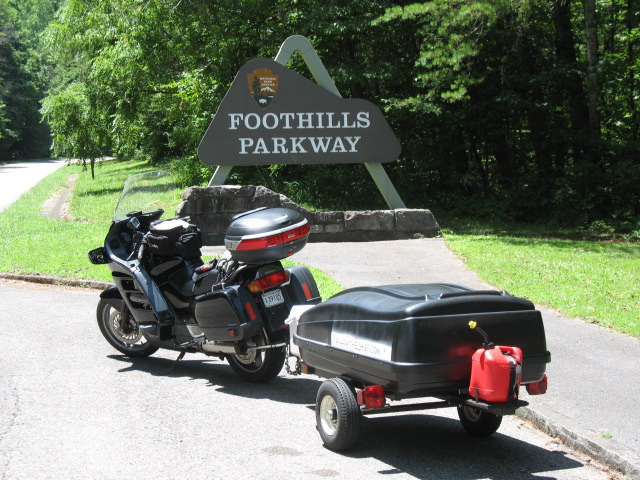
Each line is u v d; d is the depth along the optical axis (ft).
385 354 14.88
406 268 39.91
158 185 25.40
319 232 50.11
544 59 65.10
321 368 17.46
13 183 130.41
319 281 35.22
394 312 14.88
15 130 267.39
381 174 53.42
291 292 21.31
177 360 22.86
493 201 64.80
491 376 14.11
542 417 18.06
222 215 49.37
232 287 20.65
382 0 63.62
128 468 15.20
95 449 16.29
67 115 110.11
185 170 72.33
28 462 15.47
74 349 25.54
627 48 71.72
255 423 18.30
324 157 52.16
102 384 21.59
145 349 24.45
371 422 18.90
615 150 60.64
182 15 70.49
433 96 59.06
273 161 51.47
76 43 94.02
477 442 17.26
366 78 65.46
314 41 67.56
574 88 63.67
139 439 16.98
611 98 68.95
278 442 16.93
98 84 98.84
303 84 51.57
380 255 44.21
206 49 72.49
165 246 22.70
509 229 58.49
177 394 20.79
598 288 34.60
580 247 48.01
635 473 14.83
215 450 16.33
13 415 18.52
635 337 26.30
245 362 22.18
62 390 20.83
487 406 14.32
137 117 107.34
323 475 14.92
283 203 49.57
